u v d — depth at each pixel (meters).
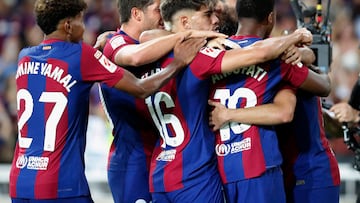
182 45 14.77
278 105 14.83
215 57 14.59
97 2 41.81
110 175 16.80
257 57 14.34
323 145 16.30
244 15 15.24
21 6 42.38
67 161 15.00
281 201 15.12
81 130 15.24
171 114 15.10
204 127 15.12
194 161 14.98
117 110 16.38
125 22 16.23
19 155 15.24
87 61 14.91
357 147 18.12
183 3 15.18
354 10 39.69
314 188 16.12
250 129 14.90
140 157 16.44
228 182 15.09
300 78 14.90
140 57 14.83
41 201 14.96
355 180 25.75
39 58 15.09
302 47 15.19
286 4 39.94
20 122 15.24
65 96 14.91
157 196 15.39
